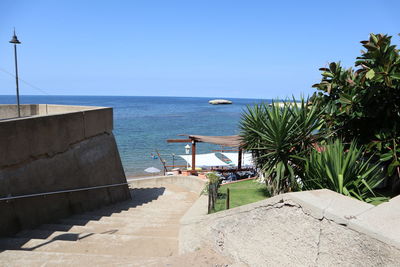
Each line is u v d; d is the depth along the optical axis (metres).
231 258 3.34
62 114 6.57
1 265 3.11
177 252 3.97
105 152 9.19
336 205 2.42
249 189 6.35
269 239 2.88
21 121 5.11
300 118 4.76
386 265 1.87
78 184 7.21
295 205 2.60
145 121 68.25
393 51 4.27
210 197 4.91
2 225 4.46
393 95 4.46
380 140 4.36
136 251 3.94
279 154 4.80
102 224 5.45
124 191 10.42
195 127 57.09
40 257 3.31
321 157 3.78
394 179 4.68
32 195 4.89
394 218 2.10
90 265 3.16
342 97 4.61
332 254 2.26
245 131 5.62
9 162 4.80
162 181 14.04
